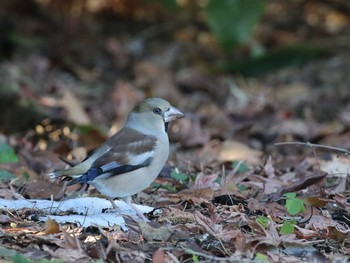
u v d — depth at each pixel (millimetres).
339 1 21922
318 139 14445
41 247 8172
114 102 16844
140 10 21516
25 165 12109
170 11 20875
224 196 10070
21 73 17828
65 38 20125
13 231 8500
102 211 9445
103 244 8273
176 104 17562
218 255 8211
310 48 19219
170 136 14805
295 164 12164
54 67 19062
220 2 18328
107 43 20031
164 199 10086
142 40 20406
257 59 19094
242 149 13031
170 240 8469
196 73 18766
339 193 10273
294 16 21688
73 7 21172
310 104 17125
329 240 8789
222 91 18328
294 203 9062
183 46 20609
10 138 13883
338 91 17844
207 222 8828
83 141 14000
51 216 9039
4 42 19344
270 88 18484
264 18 21609
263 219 8953
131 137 9164
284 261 7988
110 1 21500
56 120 15117
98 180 8930
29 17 20797
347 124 15195
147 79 18531
